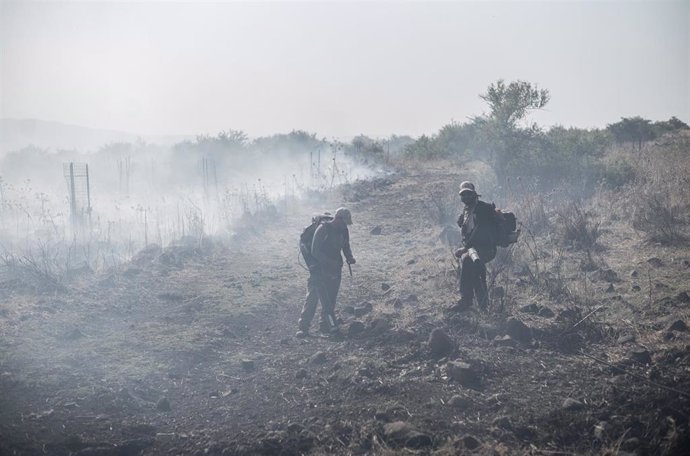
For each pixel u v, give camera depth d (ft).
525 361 18.97
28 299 26.27
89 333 23.09
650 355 18.48
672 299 22.08
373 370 18.79
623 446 13.96
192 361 20.75
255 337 23.47
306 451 14.62
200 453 14.80
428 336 21.08
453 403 16.42
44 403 17.13
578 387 17.08
